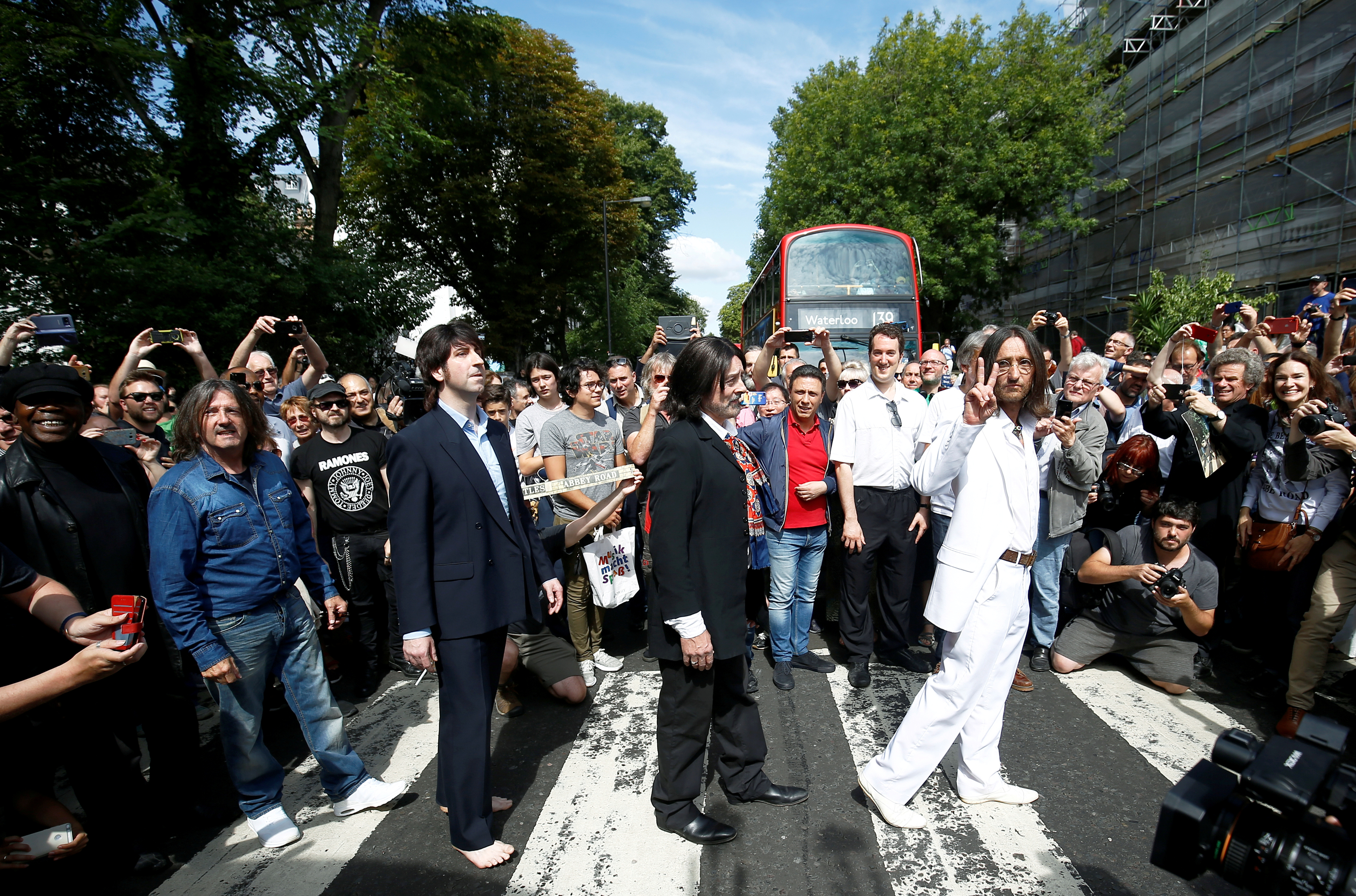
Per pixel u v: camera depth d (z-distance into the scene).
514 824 2.97
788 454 4.17
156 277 10.05
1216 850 1.52
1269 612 4.05
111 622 1.72
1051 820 2.87
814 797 3.08
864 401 4.26
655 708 4.05
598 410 4.87
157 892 2.64
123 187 11.38
